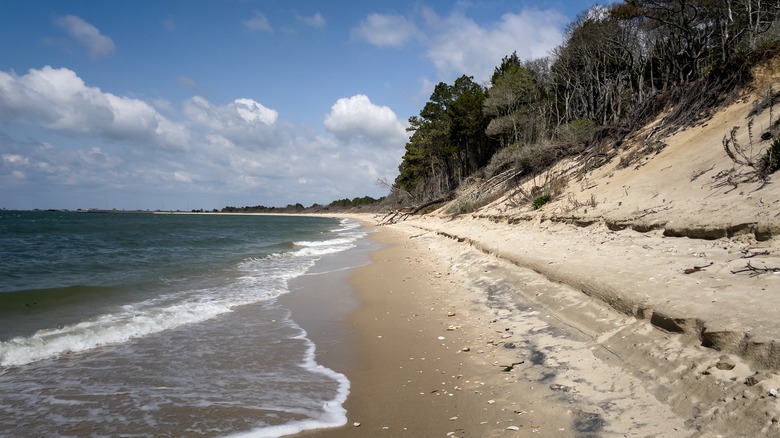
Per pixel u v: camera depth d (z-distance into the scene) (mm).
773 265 6109
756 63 15789
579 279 7668
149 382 5660
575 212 14531
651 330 5461
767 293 5215
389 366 6219
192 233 39844
